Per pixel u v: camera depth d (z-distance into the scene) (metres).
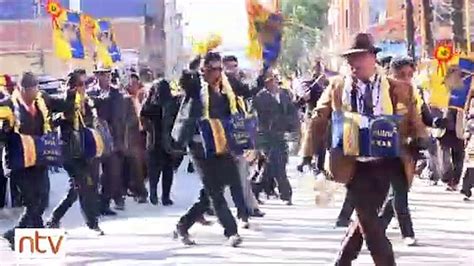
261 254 8.20
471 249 8.42
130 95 12.40
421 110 6.22
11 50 37.59
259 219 10.64
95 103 11.34
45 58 37.38
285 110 11.82
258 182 12.48
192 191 14.59
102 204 11.32
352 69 5.93
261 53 11.32
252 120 8.61
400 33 30.19
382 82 5.93
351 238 6.11
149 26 51.78
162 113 11.92
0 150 11.54
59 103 8.74
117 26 50.31
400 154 5.88
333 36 51.84
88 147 9.08
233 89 8.88
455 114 12.91
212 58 8.15
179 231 8.81
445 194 13.40
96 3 48.81
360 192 5.89
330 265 7.61
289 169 17.42
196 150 8.31
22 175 7.93
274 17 11.27
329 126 5.99
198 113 8.21
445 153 13.79
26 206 8.04
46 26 37.88
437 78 12.73
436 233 9.41
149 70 15.62
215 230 9.76
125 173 12.61
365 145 5.83
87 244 8.86
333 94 5.95
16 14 37.91
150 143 12.37
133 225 10.34
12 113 7.79
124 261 7.88
